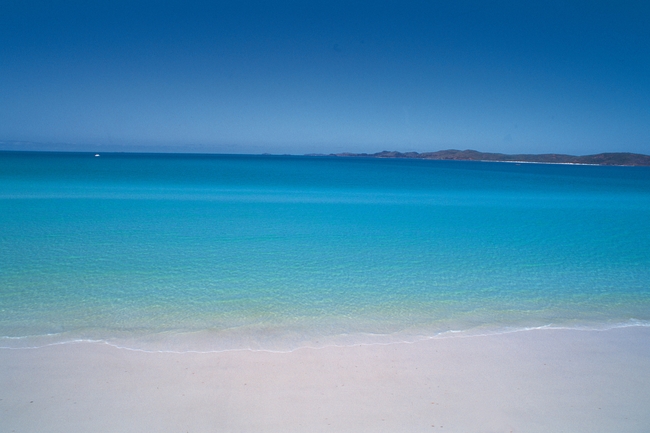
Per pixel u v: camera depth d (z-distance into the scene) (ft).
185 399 14.06
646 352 18.17
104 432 12.41
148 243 38.47
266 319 21.52
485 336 19.71
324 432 12.66
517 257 35.94
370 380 15.52
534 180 168.96
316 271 30.81
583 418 13.62
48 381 14.90
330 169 261.44
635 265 33.58
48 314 21.54
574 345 18.81
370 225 51.01
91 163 233.76
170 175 144.97
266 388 14.82
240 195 83.66
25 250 34.88
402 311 23.07
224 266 31.63
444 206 72.02
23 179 106.42
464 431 12.88
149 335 19.16
